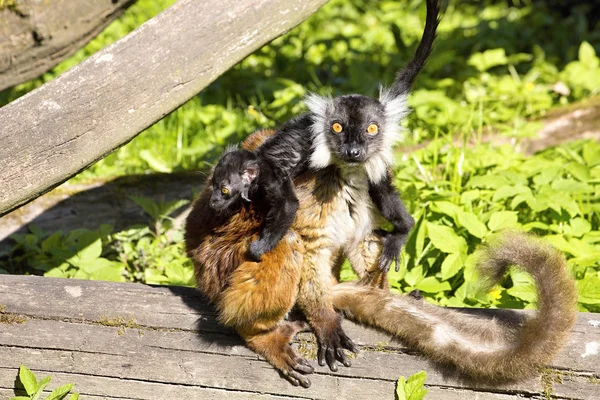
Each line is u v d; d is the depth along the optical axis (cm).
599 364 662
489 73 1728
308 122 754
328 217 729
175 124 1424
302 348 715
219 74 768
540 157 1176
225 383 710
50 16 928
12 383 732
